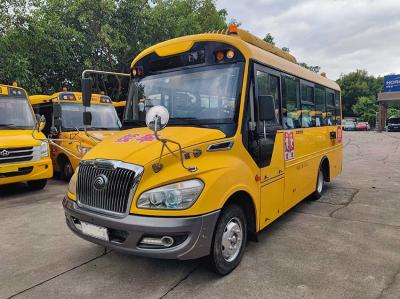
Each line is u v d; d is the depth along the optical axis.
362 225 5.90
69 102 10.52
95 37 16.11
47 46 14.52
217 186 3.77
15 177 7.96
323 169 8.02
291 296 3.63
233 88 4.43
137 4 16.86
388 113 58.69
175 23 18.53
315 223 6.01
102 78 17.02
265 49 5.69
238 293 3.71
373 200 7.62
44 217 6.51
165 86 4.94
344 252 4.75
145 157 3.70
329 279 3.99
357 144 23.22
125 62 17.45
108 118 11.12
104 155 3.94
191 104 4.65
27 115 9.16
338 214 6.55
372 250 4.82
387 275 4.08
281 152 5.38
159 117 3.45
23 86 13.67
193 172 3.66
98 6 15.66
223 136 4.19
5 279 4.09
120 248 3.67
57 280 4.05
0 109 8.73
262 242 5.12
